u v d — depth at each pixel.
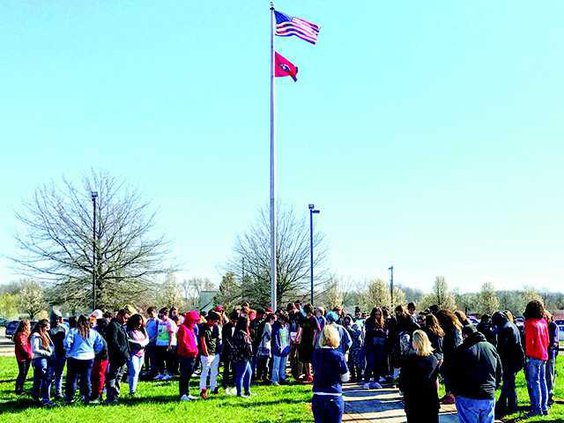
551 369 11.91
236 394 13.72
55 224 34.62
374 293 78.38
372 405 12.53
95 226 34.19
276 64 21.27
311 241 37.75
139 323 13.99
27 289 73.62
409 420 8.00
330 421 7.68
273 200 20.59
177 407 12.05
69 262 34.19
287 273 40.91
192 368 13.12
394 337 13.73
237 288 42.56
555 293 93.25
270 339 16.02
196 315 13.26
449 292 80.56
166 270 35.72
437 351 9.91
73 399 13.09
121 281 34.41
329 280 42.81
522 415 10.87
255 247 41.84
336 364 7.73
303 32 20.94
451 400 12.38
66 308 34.91
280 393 14.05
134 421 10.72
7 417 11.04
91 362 12.55
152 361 16.83
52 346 13.42
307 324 13.74
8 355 27.47
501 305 88.06
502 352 10.85
